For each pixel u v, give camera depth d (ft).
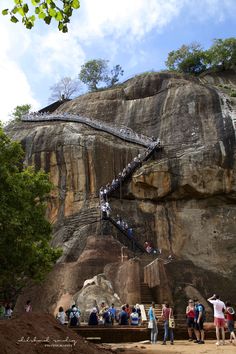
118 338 56.70
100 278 82.48
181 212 123.54
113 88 166.91
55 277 92.32
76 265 92.17
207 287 85.20
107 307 69.97
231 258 118.21
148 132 139.44
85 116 150.51
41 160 131.03
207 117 133.69
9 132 149.79
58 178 127.75
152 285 80.59
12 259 61.93
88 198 122.72
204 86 143.95
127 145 133.90
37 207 70.95
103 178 125.49
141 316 67.77
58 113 155.84
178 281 83.56
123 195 123.65
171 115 138.00
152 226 119.96
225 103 135.64
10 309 67.56
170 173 122.83
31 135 137.28
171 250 118.32
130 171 124.98
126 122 144.66
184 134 132.46
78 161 127.34
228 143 126.62
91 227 113.50
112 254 97.35
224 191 122.72
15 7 24.71
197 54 187.93
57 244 114.01
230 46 182.39
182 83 148.77
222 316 48.06
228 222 123.13
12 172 69.21
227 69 182.29
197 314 51.93
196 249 119.65
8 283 71.56
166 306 52.44
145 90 153.89
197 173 122.42
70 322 61.00
